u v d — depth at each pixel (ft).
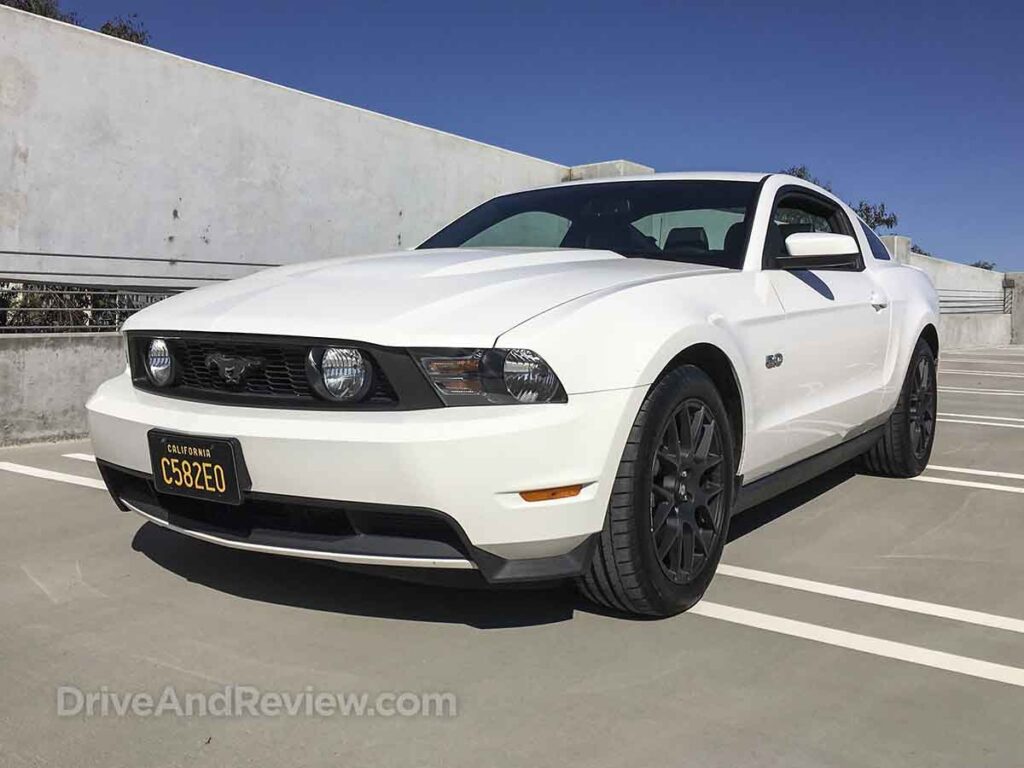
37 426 18.72
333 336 7.49
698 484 8.89
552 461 7.34
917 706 6.94
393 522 7.60
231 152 28.68
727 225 11.14
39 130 24.14
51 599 9.11
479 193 37.76
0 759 6.09
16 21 23.50
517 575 7.51
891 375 13.88
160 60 26.76
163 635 8.18
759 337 9.84
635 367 7.82
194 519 8.59
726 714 6.77
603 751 6.23
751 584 9.75
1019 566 10.52
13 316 20.65
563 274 8.83
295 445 7.43
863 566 10.45
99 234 25.62
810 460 11.77
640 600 8.29
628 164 41.83
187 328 8.29
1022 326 76.69
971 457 17.90
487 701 6.95
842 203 14.23
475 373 7.34
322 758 6.14
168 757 6.14
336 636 8.16
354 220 32.65
